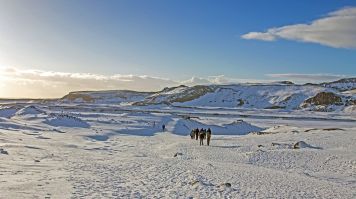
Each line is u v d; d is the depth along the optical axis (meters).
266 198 17.09
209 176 22.33
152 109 164.88
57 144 40.41
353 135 49.16
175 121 86.88
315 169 30.02
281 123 95.88
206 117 110.19
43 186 16.17
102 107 163.75
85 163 25.47
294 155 34.78
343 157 32.78
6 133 48.00
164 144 47.06
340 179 26.14
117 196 15.49
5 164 21.70
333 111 189.75
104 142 49.12
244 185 19.97
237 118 111.06
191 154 37.06
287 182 21.83
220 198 16.45
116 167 24.45
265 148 40.09
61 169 21.80
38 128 62.72
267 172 25.88
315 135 50.69
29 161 24.11
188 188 18.27
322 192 19.47
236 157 35.06
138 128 73.69
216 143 46.50
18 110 102.75
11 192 14.45
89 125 74.19
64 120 75.62
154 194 16.52
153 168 24.78
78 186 16.89
